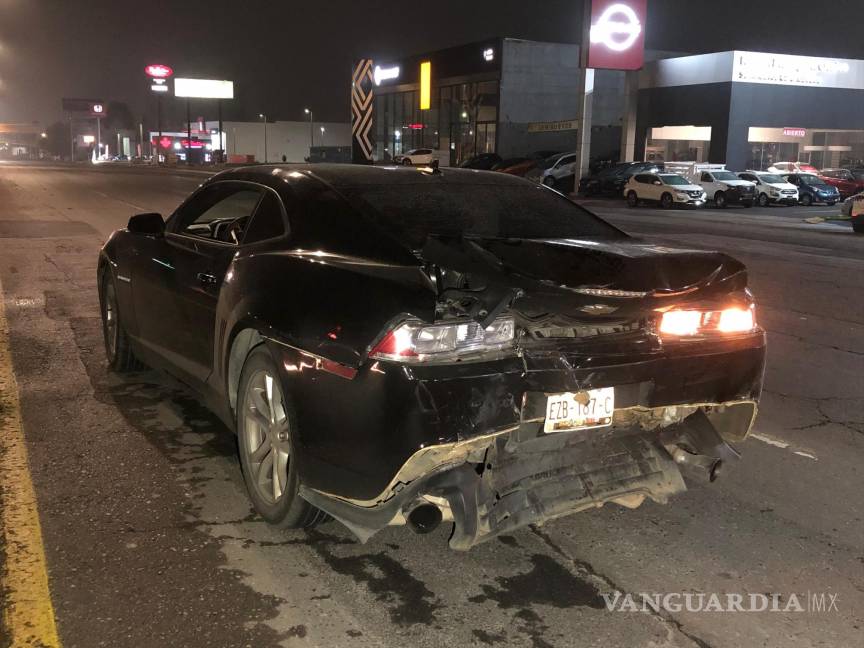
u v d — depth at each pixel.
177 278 4.33
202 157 138.38
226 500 3.69
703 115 41.75
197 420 4.75
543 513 3.03
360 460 2.86
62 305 8.28
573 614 2.83
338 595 2.91
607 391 3.04
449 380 2.76
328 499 3.04
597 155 54.97
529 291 2.82
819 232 20.62
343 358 2.88
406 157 49.22
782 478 4.18
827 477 4.21
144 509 3.57
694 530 3.53
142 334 4.98
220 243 4.12
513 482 3.06
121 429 4.57
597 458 3.28
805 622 2.82
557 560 3.22
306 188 3.79
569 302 2.84
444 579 3.05
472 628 2.73
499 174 4.54
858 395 5.81
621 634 2.72
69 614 2.73
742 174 32.72
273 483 3.38
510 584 3.03
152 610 2.77
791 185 31.89
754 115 40.66
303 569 3.09
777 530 3.55
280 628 2.70
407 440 2.75
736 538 3.46
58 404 4.99
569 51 54.91
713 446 3.53
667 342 3.19
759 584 3.08
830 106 42.06
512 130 54.56
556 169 40.62
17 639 2.58
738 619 2.83
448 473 2.92
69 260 11.77
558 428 2.96
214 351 3.92
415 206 3.71
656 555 3.28
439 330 2.79
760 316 8.91
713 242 17.41
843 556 3.32
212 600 2.85
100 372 5.71
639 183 31.20
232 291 3.65
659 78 44.31
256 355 3.43
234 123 127.00
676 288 3.07
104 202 24.94
